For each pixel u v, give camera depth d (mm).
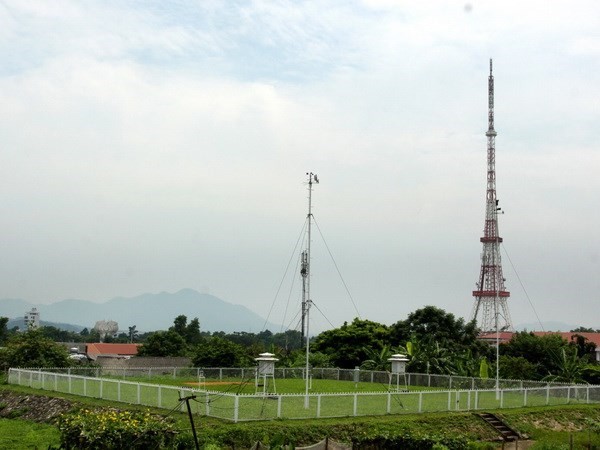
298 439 35656
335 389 56531
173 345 115625
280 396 38781
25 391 50531
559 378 70688
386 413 43156
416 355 72000
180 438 31562
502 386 58219
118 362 91562
